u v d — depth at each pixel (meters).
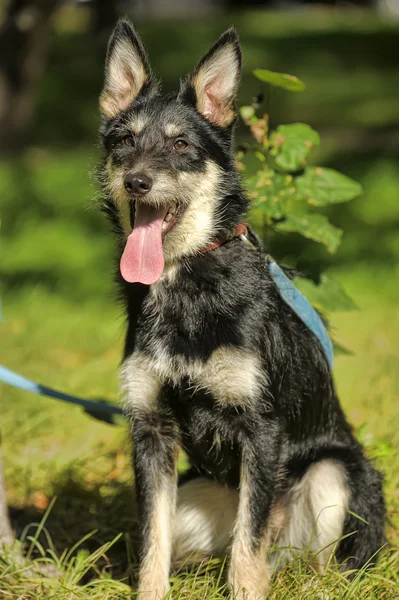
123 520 7.31
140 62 6.77
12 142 26.98
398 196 21.61
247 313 6.05
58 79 38.34
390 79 39.38
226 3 72.00
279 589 6.05
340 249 17.98
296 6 70.19
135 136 6.50
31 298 15.87
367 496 6.57
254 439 6.07
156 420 6.27
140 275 6.13
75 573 6.28
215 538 6.75
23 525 7.38
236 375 5.96
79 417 9.94
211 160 6.45
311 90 37.31
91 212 22.08
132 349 6.23
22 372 11.55
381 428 9.02
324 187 7.25
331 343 6.93
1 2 32.19
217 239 6.31
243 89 34.69
